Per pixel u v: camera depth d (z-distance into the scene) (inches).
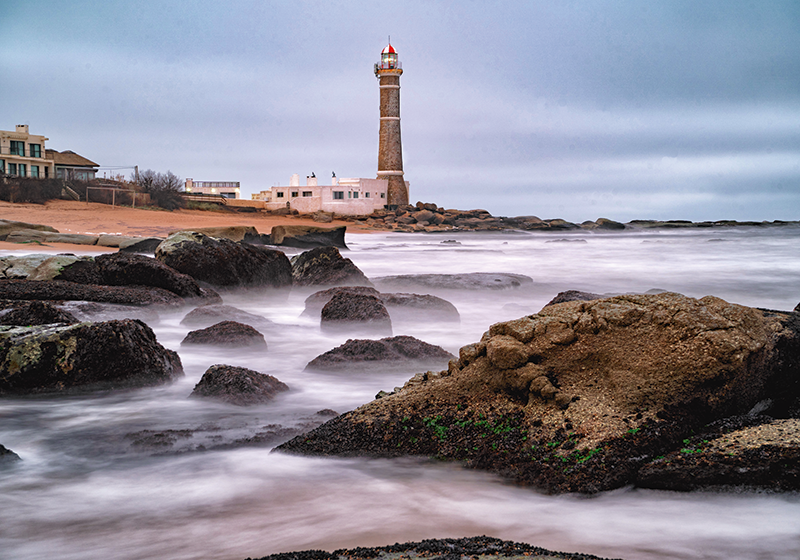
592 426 217.9
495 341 250.5
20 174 3181.6
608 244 2454.5
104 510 213.8
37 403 338.3
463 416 242.7
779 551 174.7
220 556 179.0
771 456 197.3
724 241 2652.6
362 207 4330.7
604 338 239.6
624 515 195.2
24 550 186.5
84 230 2369.6
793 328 246.1
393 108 4249.5
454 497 211.0
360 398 359.3
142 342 374.3
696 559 172.6
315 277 857.5
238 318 556.1
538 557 159.5
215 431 288.7
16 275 643.5
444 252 1899.6
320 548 182.7
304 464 243.3
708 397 221.6
